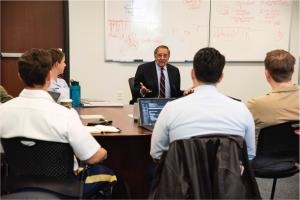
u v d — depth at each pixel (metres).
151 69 4.00
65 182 1.67
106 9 4.75
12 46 4.70
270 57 2.13
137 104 2.51
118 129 2.15
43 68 1.68
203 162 1.50
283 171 2.16
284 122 2.07
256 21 5.12
